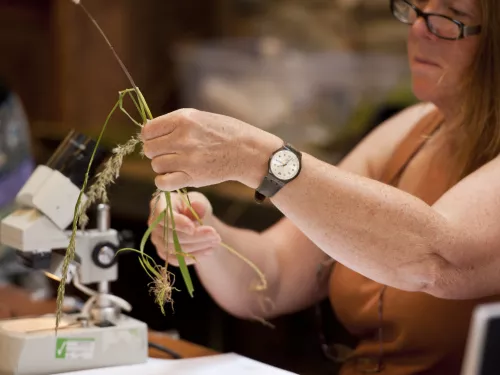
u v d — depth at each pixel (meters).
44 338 1.80
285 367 3.04
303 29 4.60
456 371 1.97
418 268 1.66
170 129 1.59
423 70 2.00
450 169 2.03
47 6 5.34
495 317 1.16
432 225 1.65
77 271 1.90
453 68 1.96
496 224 1.72
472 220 1.71
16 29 5.30
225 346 3.18
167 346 2.13
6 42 5.29
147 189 3.46
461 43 1.93
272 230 2.34
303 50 4.43
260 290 2.24
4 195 3.47
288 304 2.32
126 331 1.88
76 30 5.19
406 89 3.85
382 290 2.04
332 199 1.61
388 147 2.23
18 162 3.53
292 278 2.28
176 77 4.93
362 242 1.63
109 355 1.86
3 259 3.21
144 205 3.35
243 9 5.00
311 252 2.28
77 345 1.83
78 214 1.83
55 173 1.86
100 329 1.86
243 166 1.59
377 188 1.64
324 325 2.51
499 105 1.91
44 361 1.81
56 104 5.37
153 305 3.24
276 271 2.25
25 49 5.34
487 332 1.16
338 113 4.11
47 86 5.39
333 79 4.21
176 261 1.93
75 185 1.87
